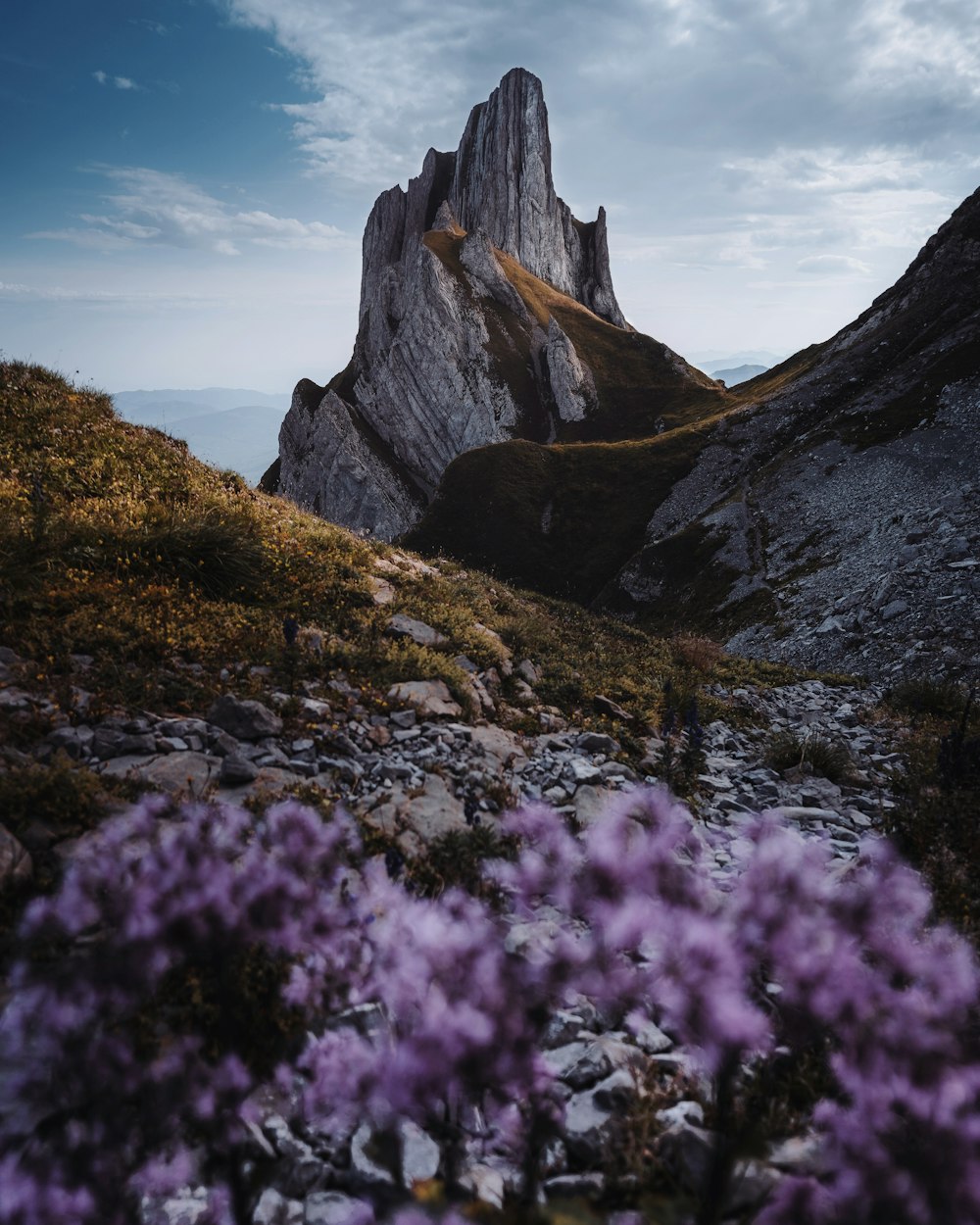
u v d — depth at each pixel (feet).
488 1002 10.48
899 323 453.99
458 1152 11.14
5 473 48.55
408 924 13.16
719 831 27.14
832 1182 11.07
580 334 647.56
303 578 43.98
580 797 27.37
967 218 489.67
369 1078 10.91
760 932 10.98
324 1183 11.55
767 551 290.15
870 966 11.62
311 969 13.93
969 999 10.93
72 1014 11.88
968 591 120.67
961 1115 9.15
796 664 136.26
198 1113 10.96
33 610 31.30
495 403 576.20
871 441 328.90
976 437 291.99
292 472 625.00
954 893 22.97
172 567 38.99
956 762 32.60
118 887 13.87
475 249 649.61
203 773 22.84
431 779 26.12
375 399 611.06
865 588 170.19
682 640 66.33
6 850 17.01
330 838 16.48
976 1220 8.46
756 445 415.44
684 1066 14.19
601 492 430.61
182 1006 14.43
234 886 12.62
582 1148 12.28
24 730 22.91
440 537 427.74
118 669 28.12
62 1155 10.34
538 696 40.65
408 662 36.24
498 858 21.07
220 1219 10.53
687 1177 11.57
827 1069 13.52
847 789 35.32
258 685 29.53
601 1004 14.55
